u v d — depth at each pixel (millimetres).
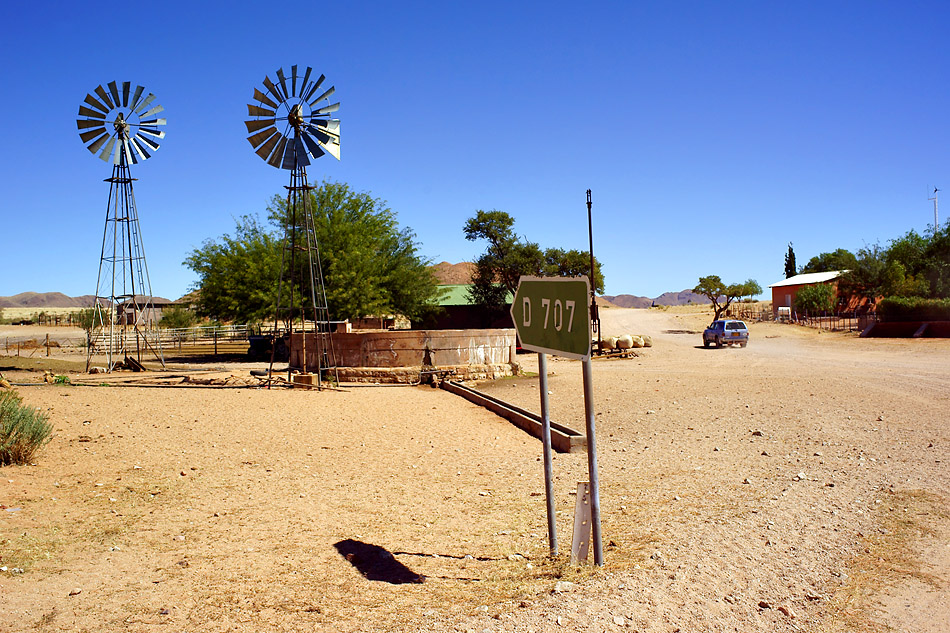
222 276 41844
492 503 7871
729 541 5680
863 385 18891
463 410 17109
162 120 29641
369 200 44750
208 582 5082
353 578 5168
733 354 36156
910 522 6273
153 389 19406
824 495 7348
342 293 38875
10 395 10641
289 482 8953
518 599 4426
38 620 4266
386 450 11547
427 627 4062
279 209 41500
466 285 60375
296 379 22422
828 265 86812
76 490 7969
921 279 51969
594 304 37562
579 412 16141
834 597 4543
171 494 8062
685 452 10539
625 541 5824
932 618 4223
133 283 29234
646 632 3908
